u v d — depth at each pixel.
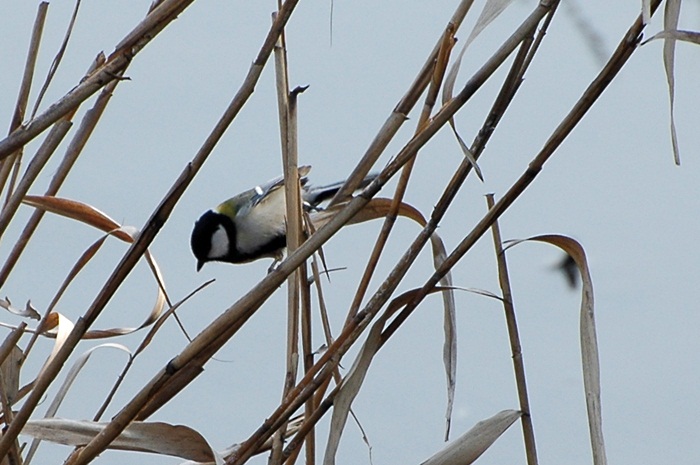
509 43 3.54
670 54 3.42
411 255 3.96
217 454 4.08
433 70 4.09
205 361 4.18
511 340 4.39
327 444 4.06
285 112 4.55
